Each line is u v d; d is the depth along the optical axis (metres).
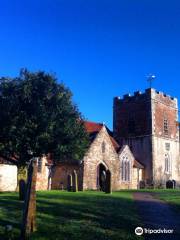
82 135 40.50
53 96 38.88
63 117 38.84
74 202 23.34
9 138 37.22
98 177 50.03
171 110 66.81
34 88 38.75
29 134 37.22
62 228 15.55
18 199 24.42
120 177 54.41
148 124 61.94
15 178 42.56
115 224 16.44
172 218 18.47
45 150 38.28
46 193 31.28
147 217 18.42
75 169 47.78
